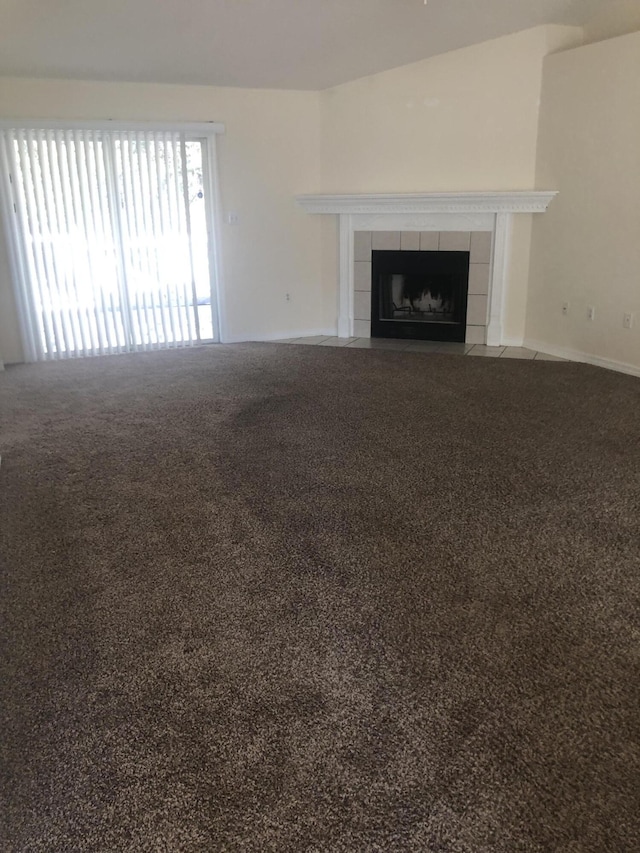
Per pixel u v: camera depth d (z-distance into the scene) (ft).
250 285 22.76
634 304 17.44
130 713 5.95
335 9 16.19
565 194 19.11
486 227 20.95
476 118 20.25
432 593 7.69
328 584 7.91
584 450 12.21
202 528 9.37
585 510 9.75
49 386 17.40
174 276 21.70
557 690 6.15
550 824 4.83
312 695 6.13
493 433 13.19
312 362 19.74
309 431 13.47
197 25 16.30
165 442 12.96
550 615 7.25
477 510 9.78
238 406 15.34
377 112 21.33
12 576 8.21
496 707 5.95
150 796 5.11
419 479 10.96
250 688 6.23
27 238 19.69
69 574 8.24
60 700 6.11
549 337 20.53
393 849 4.66
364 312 23.38
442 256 21.72
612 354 18.37
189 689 6.23
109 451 12.53
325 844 4.70
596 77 17.51
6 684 6.33
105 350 21.48
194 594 7.77
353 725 5.77
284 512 9.83
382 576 8.06
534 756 5.42
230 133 21.11
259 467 11.59
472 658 6.59
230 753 5.49
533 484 10.69
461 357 20.16
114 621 7.29
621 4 17.56
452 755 5.43
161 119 20.17
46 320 20.45
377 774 5.26
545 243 20.15
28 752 5.52
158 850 4.68
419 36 18.48
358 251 22.79
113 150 19.88
